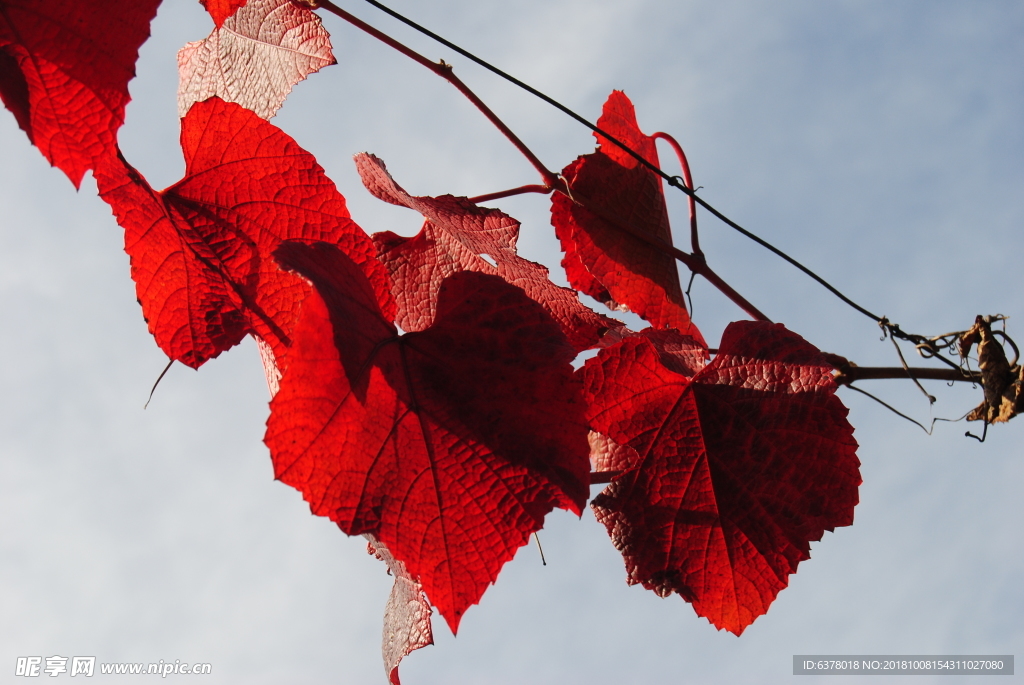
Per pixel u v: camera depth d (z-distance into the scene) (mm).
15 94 869
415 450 888
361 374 873
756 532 957
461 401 894
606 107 1069
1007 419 1009
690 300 1074
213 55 1025
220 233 912
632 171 1078
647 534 958
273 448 860
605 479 964
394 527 883
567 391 900
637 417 960
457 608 890
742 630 961
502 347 900
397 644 962
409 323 983
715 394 957
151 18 879
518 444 897
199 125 901
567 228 1053
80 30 873
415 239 994
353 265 887
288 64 993
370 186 987
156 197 900
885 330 1046
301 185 910
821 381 948
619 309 1067
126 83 879
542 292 972
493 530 894
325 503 870
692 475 961
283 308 919
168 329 916
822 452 951
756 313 1078
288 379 857
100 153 881
